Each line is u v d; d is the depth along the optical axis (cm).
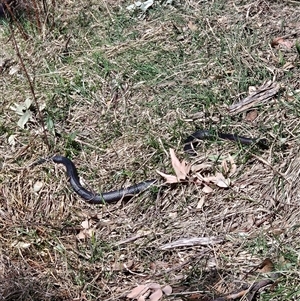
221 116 258
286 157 236
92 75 288
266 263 202
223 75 274
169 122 261
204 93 267
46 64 300
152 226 227
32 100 283
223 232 220
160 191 236
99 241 225
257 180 232
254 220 221
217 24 302
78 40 313
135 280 212
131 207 234
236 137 244
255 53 282
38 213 238
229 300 197
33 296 211
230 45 287
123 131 262
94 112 273
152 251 219
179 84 275
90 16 326
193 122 258
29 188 246
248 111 258
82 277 214
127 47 299
